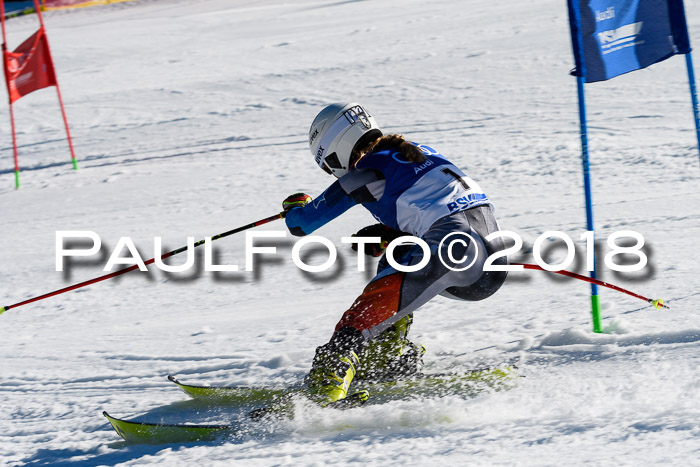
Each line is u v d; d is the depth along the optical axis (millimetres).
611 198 18156
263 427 7391
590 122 27594
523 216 17422
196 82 46531
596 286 9148
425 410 7262
